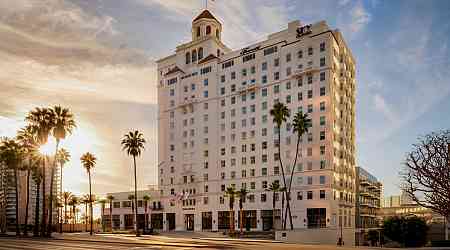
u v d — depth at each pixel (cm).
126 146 7581
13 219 12794
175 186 10812
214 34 11625
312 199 8119
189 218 10394
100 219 14000
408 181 2202
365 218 10856
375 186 12169
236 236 6738
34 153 6894
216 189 9825
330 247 3447
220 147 10025
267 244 4153
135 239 5053
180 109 11069
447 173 2069
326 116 8269
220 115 10169
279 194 8700
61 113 6081
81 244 3888
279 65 9238
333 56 8606
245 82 9800
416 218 5400
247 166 9406
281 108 7544
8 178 9581
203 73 10656
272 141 9081
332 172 8031
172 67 11944
